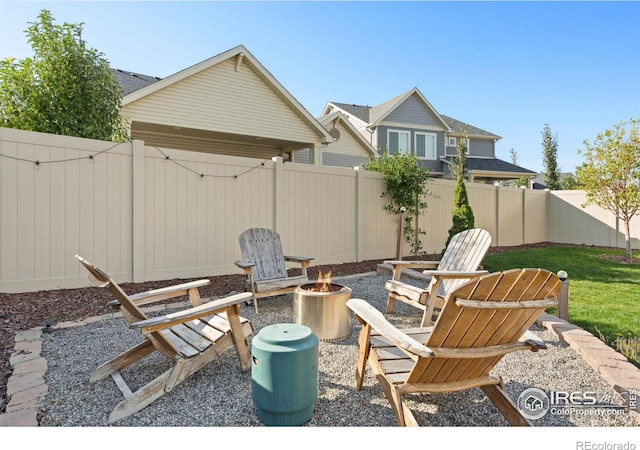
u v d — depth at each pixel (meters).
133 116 8.09
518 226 10.46
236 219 5.68
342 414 2.01
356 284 5.30
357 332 3.43
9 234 4.06
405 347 1.65
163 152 5.05
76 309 3.79
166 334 2.53
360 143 15.92
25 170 4.14
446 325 1.60
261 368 1.85
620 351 2.89
